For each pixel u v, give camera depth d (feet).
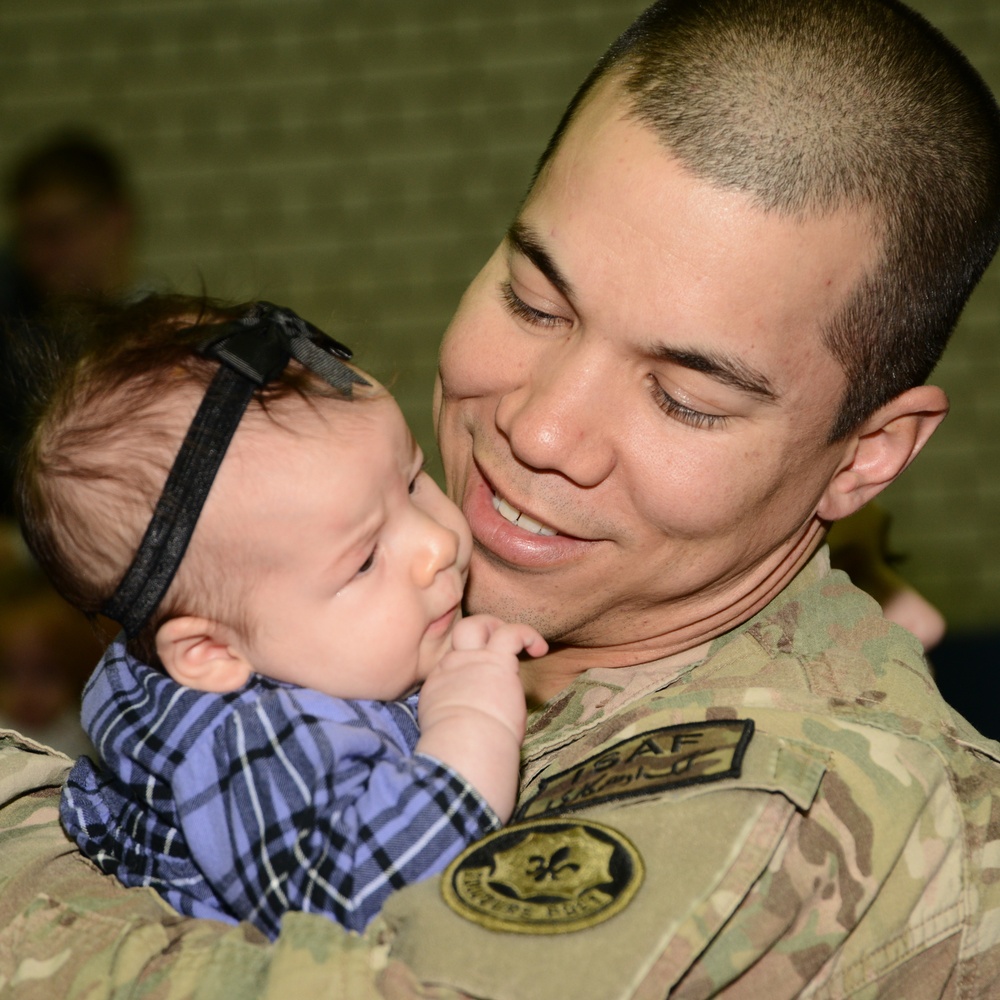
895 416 5.15
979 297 18.49
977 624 17.51
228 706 4.39
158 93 18.83
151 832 4.49
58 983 3.99
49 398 4.65
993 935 4.59
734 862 3.88
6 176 17.37
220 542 4.41
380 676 4.64
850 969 4.32
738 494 4.75
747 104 4.47
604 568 4.97
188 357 4.49
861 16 4.71
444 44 19.04
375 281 18.95
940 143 4.78
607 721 4.90
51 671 9.89
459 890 3.82
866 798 4.26
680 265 4.44
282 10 18.90
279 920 4.07
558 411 4.68
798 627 5.17
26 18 18.66
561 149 4.84
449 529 4.85
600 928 3.69
